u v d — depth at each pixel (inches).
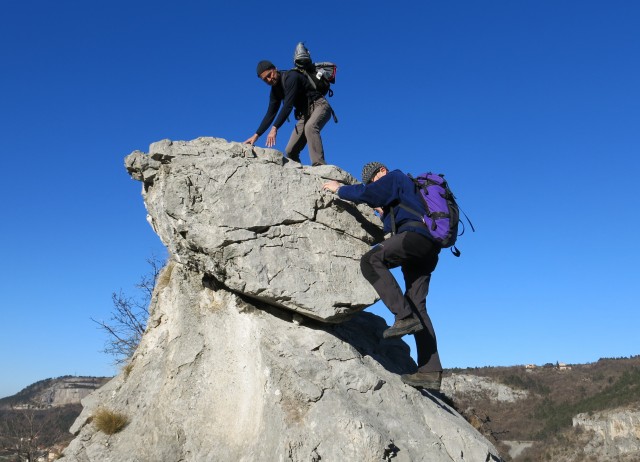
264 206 233.5
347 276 237.0
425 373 237.3
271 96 275.3
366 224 251.8
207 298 262.1
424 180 224.2
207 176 233.0
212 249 225.5
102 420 250.1
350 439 204.1
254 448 214.1
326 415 210.7
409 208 220.1
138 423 249.8
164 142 240.5
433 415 239.8
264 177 237.1
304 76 278.4
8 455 535.5
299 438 206.7
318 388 217.8
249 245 226.7
